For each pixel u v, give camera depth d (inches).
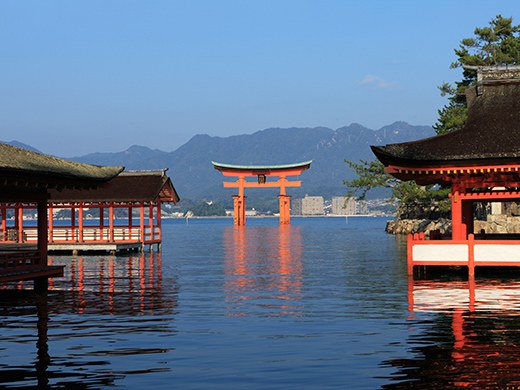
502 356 505.0
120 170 1114.7
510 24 2615.7
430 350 527.8
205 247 2341.3
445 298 842.2
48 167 946.1
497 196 1111.0
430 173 1099.3
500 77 1243.8
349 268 1346.0
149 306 792.3
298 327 638.5
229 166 6176.2
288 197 6235.2
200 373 466.3
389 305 783.7
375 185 3233.3
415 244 1073.5
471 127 1146.0
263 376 456.1
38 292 944.9
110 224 1899.6
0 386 434.9
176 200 2079.2
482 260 1031.6
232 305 796.6
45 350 540.1
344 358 504.4
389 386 428.8
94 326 650.8
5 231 1850.4
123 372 470.0
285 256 1775.3
